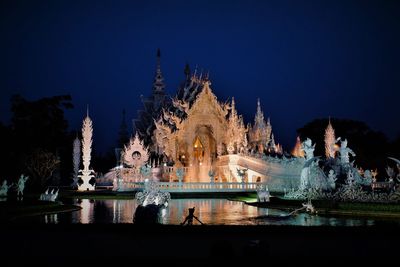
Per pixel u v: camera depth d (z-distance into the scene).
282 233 19.48
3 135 78.31
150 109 108.19
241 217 30.42
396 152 101.50
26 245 16.98
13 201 38.12
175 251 15.80
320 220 28.25
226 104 88.38
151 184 49.09
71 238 18.52
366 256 14.88
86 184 73.38
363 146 103.44
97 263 13.80
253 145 90.19
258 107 94.12
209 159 87.69
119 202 48.09
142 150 78.38
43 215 32.47
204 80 89.69
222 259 14.05
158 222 22.58
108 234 19.44
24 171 78.00
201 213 33.53
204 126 89.06
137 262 13.90
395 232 19.64
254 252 13.85
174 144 84.00
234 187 66.69
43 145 86.44
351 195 36.34
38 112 87.31
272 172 71.50
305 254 15.24
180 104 87.88
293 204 37.09
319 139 107.62
